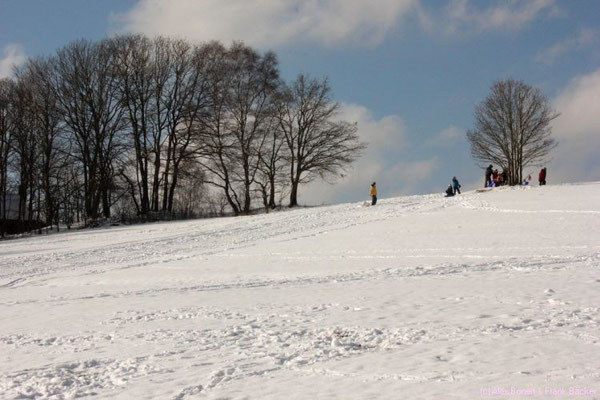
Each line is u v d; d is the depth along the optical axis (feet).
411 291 55.06
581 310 42.19
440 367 31.09
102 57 189.88
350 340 38.75
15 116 186.19
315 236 112.68
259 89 196.44
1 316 58.70
